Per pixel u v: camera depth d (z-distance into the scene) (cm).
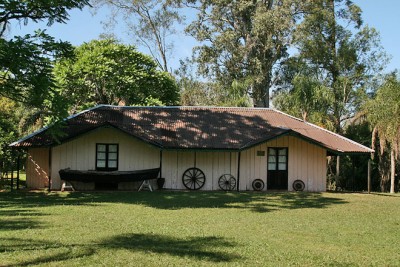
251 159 2661
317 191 2675
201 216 1597
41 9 1809
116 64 3353
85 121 2667
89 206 1811
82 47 3534
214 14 4338
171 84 3741
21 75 1700
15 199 2059
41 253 998
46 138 2495
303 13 4388
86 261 942
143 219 1503
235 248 1095
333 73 4628
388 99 2942
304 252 1077
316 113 3553
